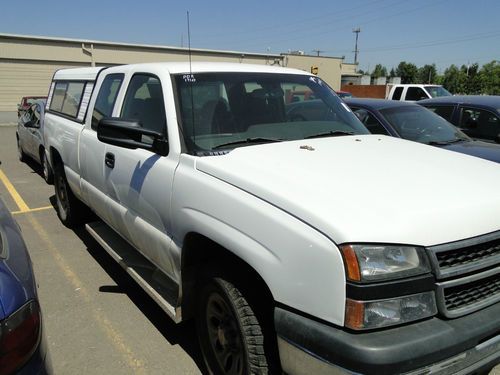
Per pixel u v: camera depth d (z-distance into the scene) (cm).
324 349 192
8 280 192
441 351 191
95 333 353
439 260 201
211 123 312
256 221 225
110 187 387
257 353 238
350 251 189
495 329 208
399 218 201
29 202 742
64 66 2797
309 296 201
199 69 344
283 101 362
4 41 2575
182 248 285
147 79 358
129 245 436
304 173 247
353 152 294
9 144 1497
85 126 464
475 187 240
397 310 191
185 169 284
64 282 443
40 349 193
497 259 215
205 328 287
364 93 3638
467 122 781
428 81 9688
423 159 286
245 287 244
